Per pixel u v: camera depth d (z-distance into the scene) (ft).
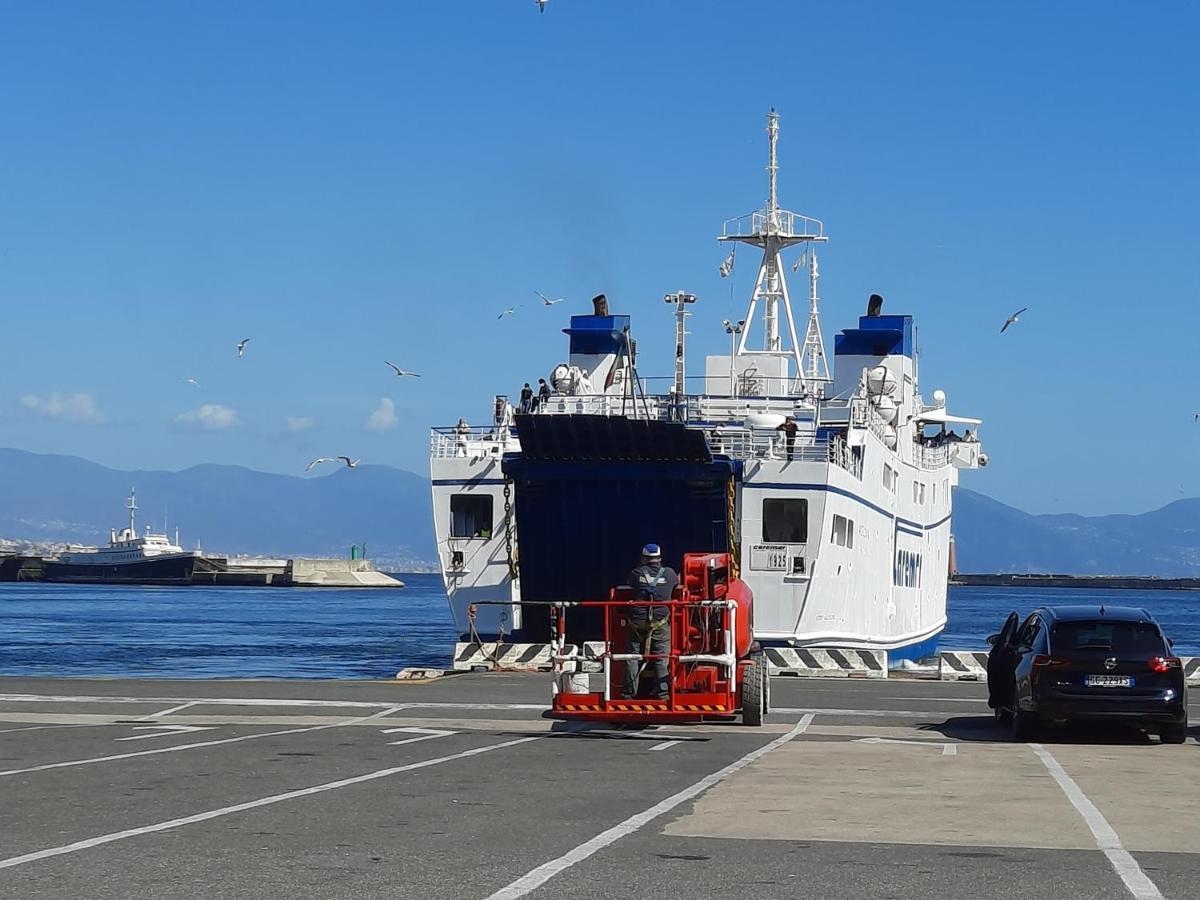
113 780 51.93
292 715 81.76
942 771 56.70
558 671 73.51
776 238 193.57
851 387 183.83
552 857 36.37
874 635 159.94
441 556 140.26
